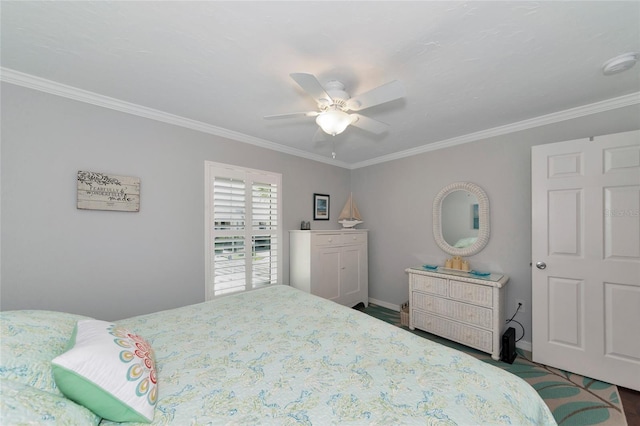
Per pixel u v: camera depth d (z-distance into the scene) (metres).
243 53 1.49
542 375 2.03
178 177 2.45
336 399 0.87
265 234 3.10
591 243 1.97
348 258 3.51
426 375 0.99
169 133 2.40
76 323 1.07
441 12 1.18
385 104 2.11
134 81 1.80
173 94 1.98
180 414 0.81
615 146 1.88
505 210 2.63
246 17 1.21
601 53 1.47
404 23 1.25
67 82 1.82
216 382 0.97
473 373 1.00
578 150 2.02
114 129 2.10
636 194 1.82
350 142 3.13
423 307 2.81
